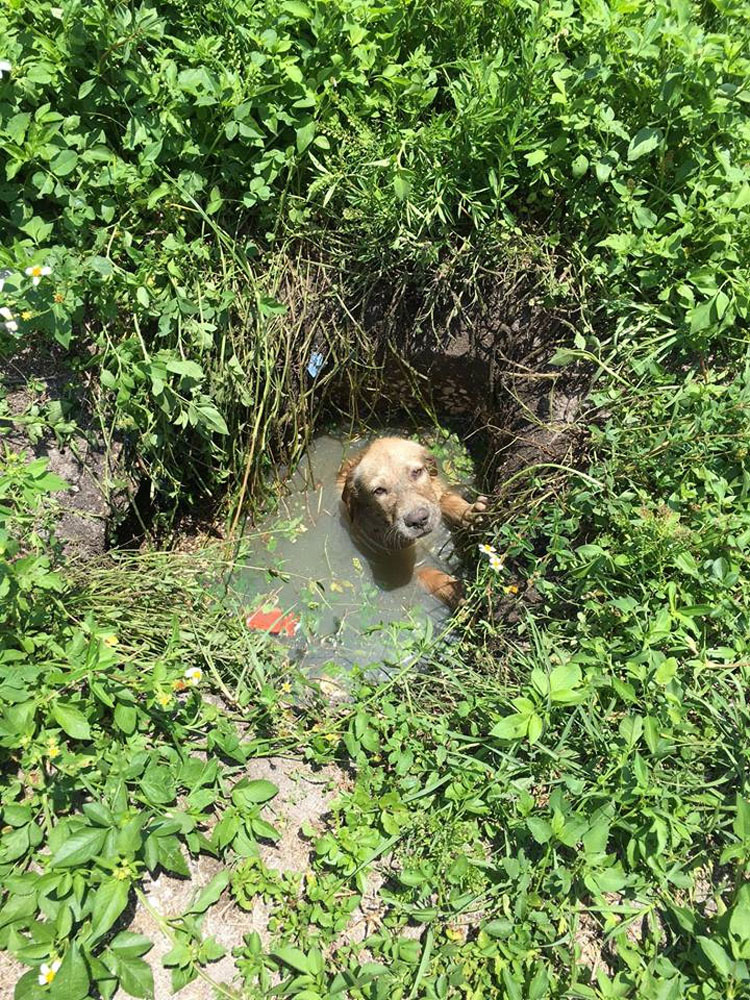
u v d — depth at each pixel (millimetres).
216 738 957
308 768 1017
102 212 1160
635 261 1180
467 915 882
